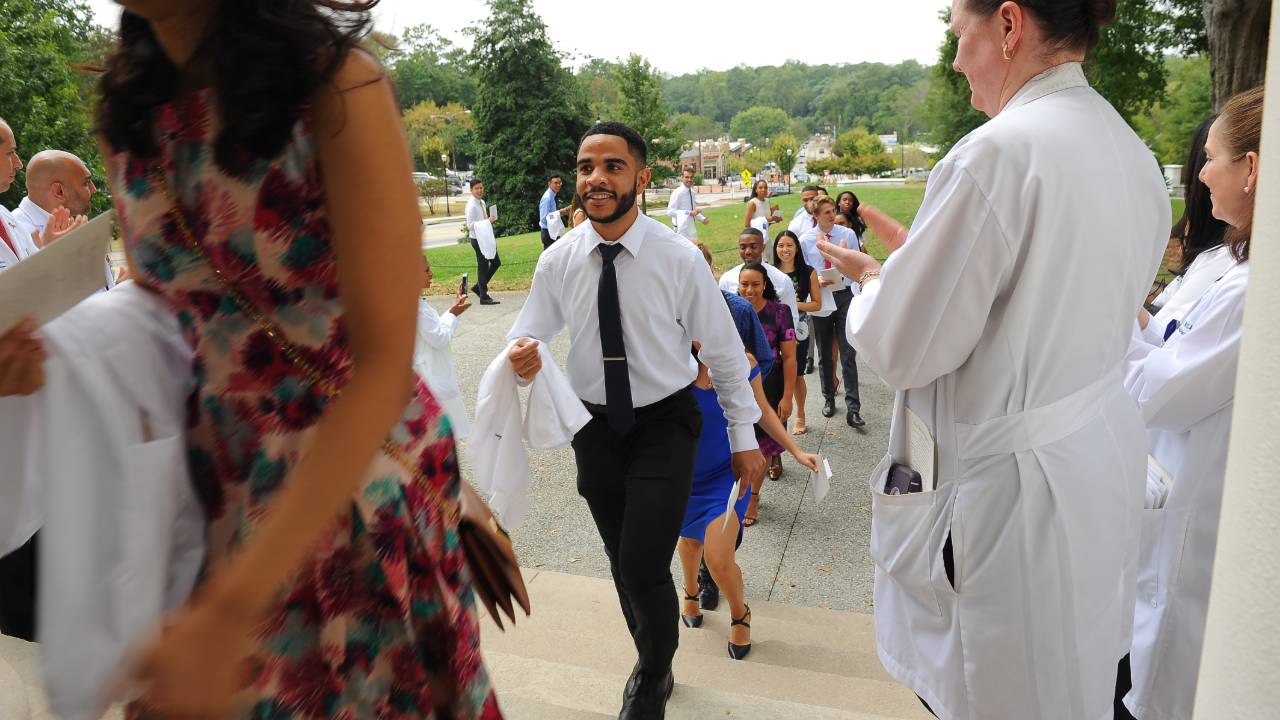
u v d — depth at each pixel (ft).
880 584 6.81
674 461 8.86
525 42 125.80
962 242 5.42
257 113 2.84
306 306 3.23
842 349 22.91
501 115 127.85
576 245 9.30
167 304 3.37
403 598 3.52
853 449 21.47
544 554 16.17
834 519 17.56
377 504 3.45
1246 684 2.24
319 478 2.81
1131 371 8.07
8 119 59.52
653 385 8.97
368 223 2.96
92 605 3.09
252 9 2.84
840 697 10.44
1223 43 39.99
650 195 176.45
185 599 3.41
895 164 297.94
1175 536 7.32
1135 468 5.98
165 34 3.03
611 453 9.30
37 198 12.92
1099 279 5.46
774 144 248.73
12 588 7.02
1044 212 5.25
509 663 9.85
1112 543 5.75
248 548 2.74
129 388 3.22
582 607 13.64
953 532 5.94
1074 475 5.56
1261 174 2.28
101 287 3.28
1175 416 7.11
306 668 3.42
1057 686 5.72
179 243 3.21
